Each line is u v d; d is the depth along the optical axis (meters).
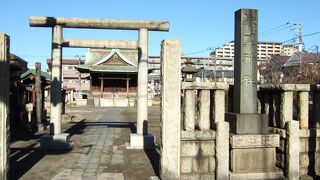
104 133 17.08
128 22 13.60
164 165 7.95
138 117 13.66
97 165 10.23
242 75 8.71
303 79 32.59
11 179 8.53
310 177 8.77
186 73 19.72
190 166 8.16
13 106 17.61
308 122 9.46
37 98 18.06
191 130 8.20
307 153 8.95
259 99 9.78
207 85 8.30
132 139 13.20
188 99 8.25
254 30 8.82
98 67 48.56
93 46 13.71
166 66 7.96
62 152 12.17
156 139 15.66
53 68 13.21
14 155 11.50
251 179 8.27
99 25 13.41
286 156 8.46
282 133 8.56
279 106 8.95
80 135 16.33
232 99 9.58
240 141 8.27
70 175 9.02
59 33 13.23
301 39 43.03
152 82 74.50
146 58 13.78
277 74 40.00
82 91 64.69
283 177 8.48
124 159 11.16
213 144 8.28
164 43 7.95
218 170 8.07
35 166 9.95
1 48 7.54
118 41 13.79
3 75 7.58
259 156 8.45
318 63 33.03
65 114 28.05
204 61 71.06
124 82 51.44
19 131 17.42
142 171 9.55
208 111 8.38
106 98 48.97
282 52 79.00
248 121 8.52
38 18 13.07
